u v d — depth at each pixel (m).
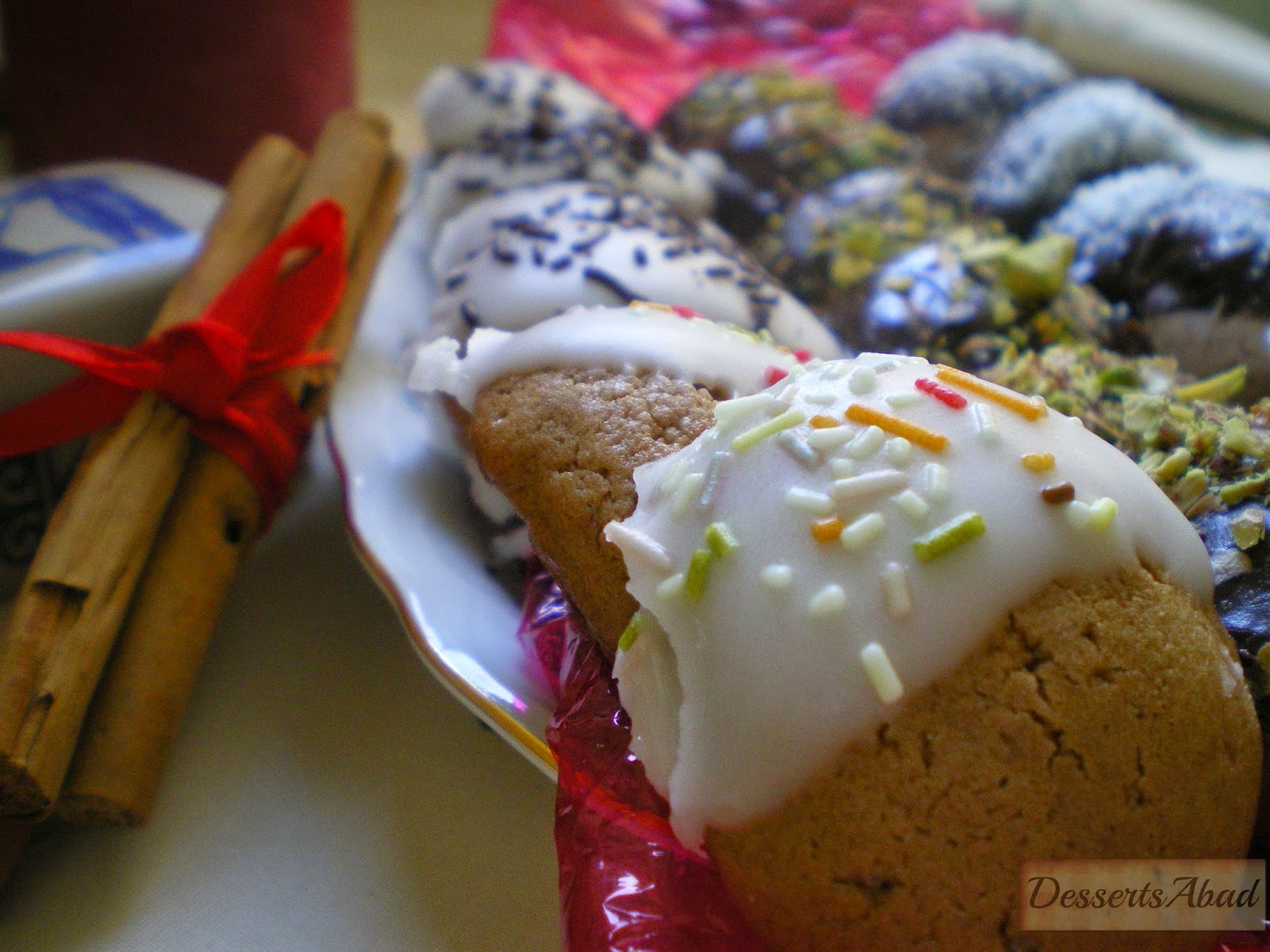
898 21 0.23
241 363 0.13
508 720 0.11
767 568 0.09
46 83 0.20
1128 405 0.13
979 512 0.09
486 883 0.12
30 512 0.14
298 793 0.12
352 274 0.16
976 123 0.20
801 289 0.17
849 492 0.09
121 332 0.15
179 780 0.12
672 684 0.09
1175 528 0.10
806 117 0.19
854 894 0.09
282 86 0.20
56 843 0.12
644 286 0.13
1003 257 0.15
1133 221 0.16
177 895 0.11
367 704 0.13
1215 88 0.22
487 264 0.14
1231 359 0.14
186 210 0.17
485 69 0.19
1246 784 0.09
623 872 0.10
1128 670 0.09
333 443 0.14
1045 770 0.09
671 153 0.19
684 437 0.10
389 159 0.17
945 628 0.09
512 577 0.13
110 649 0.12
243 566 0.15
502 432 0.11
